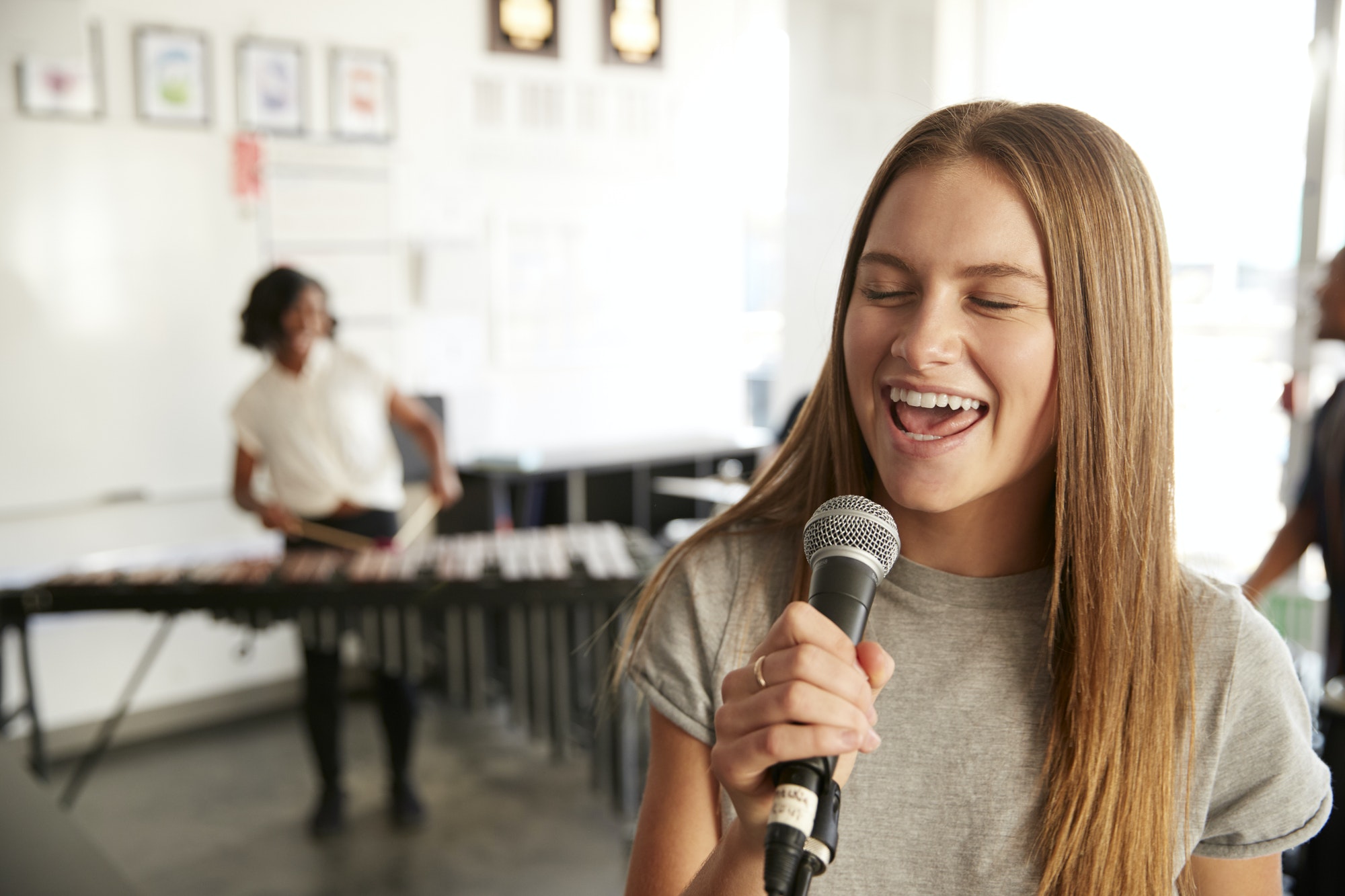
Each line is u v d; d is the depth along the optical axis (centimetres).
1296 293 396
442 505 364
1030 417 75
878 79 514
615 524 521
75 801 359
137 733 417
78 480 395
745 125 564
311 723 329
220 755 398
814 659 61
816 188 542
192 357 415
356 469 339
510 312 502
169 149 404
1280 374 398
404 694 336
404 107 460
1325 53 386
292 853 322
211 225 415
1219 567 292
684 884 83
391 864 316
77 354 392
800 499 91
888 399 77
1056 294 73
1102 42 446
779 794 61
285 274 329
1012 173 73
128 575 294
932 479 75
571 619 294
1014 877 78
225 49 414
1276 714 80
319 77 438
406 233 466
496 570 291
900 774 80
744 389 589
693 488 436
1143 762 77
